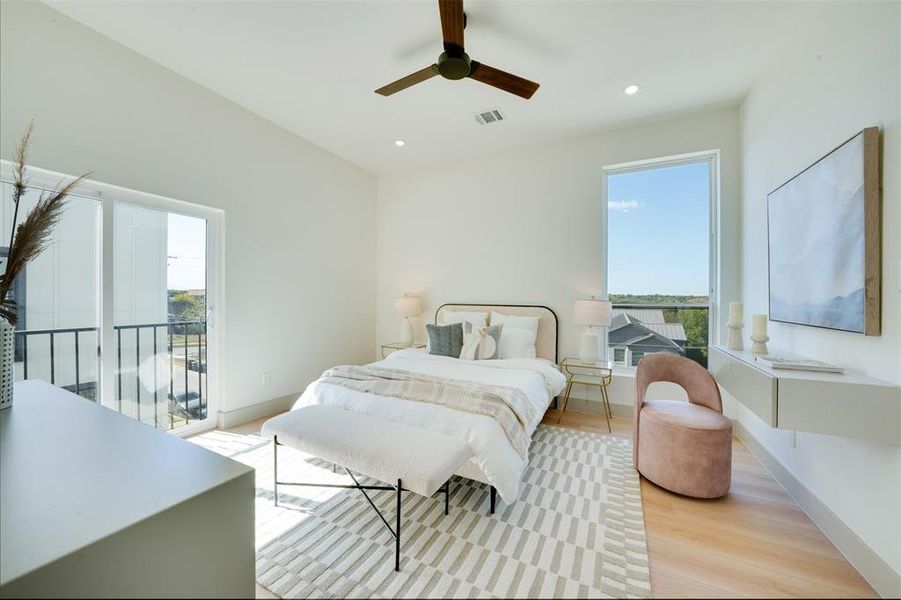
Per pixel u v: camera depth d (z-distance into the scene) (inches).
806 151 79.4
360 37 89.3
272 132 133.9
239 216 123.3
